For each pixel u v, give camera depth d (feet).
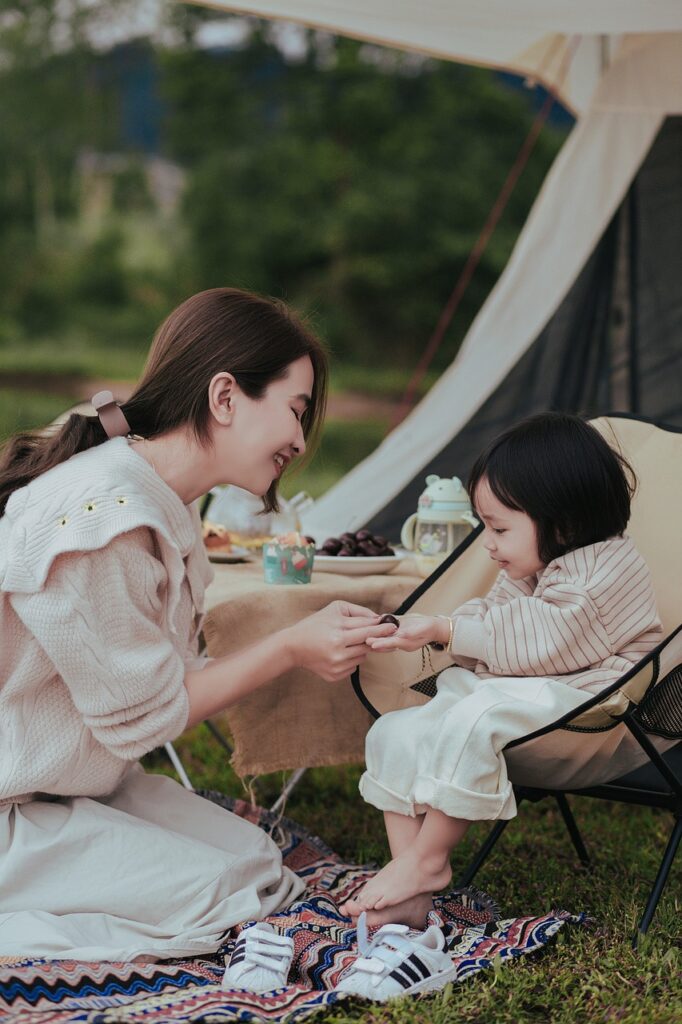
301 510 9.68
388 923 5.97
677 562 7.48
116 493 6.09
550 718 5.97
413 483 13.12
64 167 54.24
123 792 6.82
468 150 49.55
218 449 6.50
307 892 6.89
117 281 53.01
